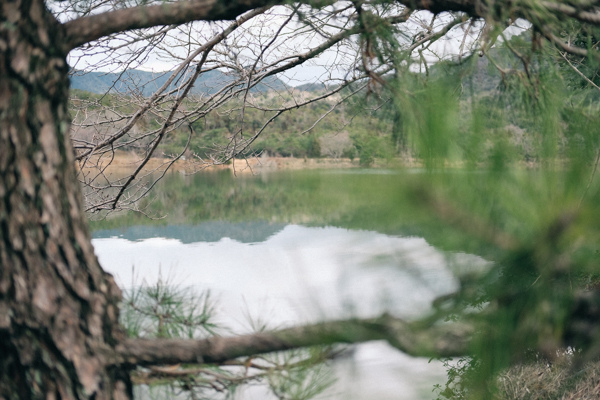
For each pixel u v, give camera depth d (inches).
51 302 47.6
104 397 48.1
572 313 27.7
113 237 765.3
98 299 50.0
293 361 45.2
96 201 129.8
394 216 19.2
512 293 24.8
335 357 33.9
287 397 40.2
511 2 38.5
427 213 19.7
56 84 48.7
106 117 131.6
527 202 21.1
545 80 34.8
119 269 486.3
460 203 20.5
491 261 22.2
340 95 117.8
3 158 45.6
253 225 852.6
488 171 20.7
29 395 48.2
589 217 21.0
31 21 46.1
